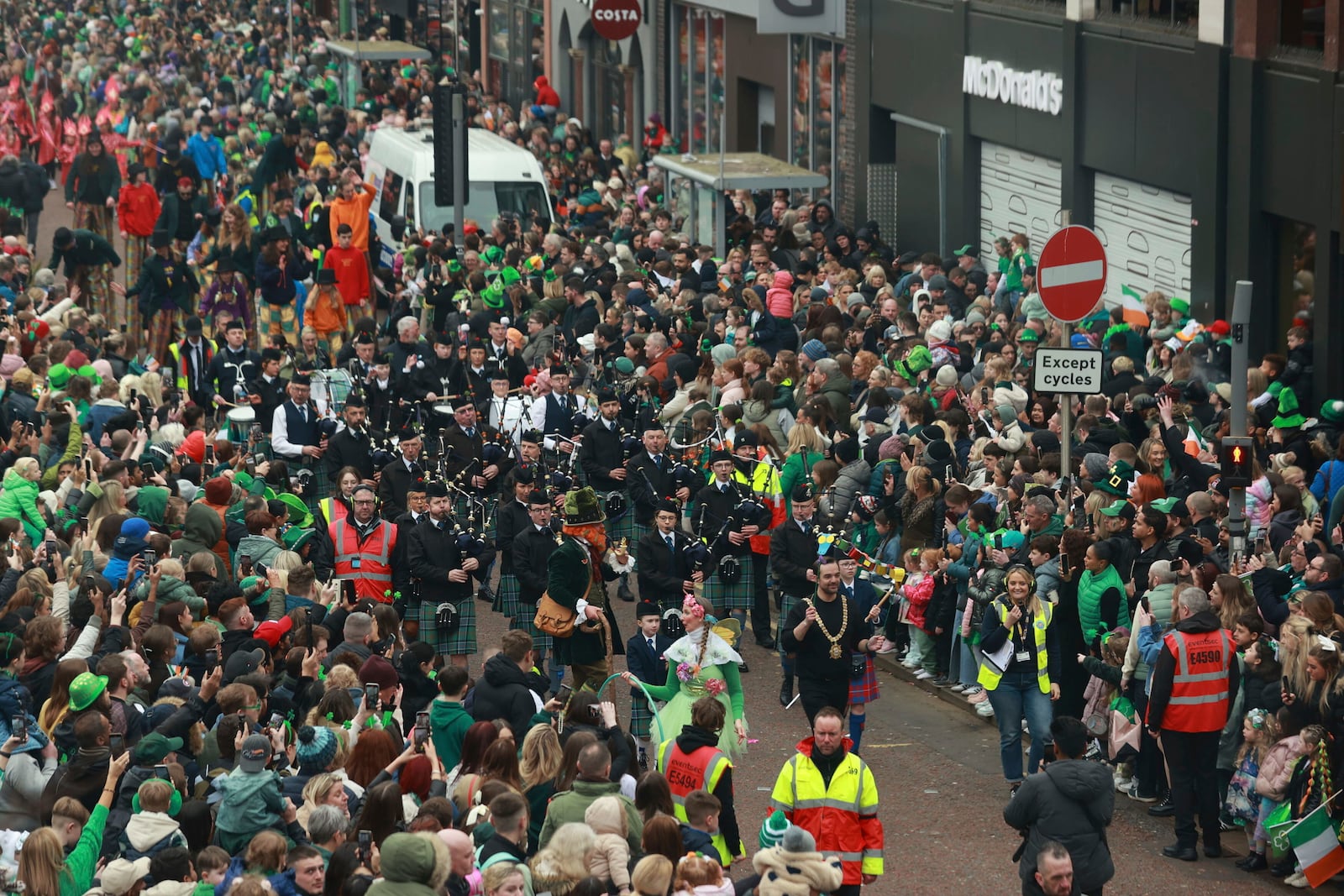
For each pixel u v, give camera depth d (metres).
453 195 101.56
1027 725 51.41
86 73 163.50
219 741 40.28
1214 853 45.97
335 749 39.06
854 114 117.38
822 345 79.25
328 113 156.62
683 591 56.94
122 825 38.09
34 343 84.69
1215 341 74.25
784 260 98.62
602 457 68.44
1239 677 46.38
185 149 142.12
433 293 97.62
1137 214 88.38
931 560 58.44
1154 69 84.06
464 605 59.25
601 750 37.72
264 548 57.59
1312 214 73.12
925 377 74.12
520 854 35.81
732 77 138.25
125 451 65.44
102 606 50.12
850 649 50.44
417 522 59.03
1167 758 45.84
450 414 77.75
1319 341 72.94
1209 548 52.84
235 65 192.75
